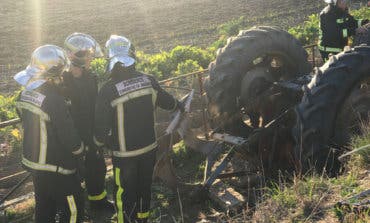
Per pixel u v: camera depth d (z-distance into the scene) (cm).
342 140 459
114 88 434
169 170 537
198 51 1428
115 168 454
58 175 423
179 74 1227
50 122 411
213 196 526
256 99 549
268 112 556
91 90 502
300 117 458
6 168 802
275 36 581
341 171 451
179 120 498
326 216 361
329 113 451
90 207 555
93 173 530
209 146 545
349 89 453
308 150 457
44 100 407
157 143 506
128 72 439
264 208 392
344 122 458
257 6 2862
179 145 691
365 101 457
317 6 2666
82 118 500
